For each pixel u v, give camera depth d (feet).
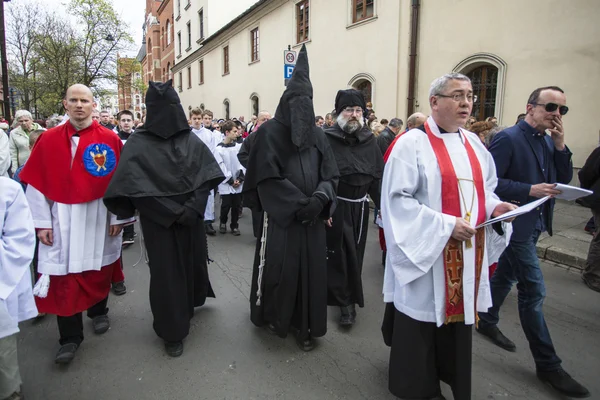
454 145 6.98
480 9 28.12
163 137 9.36
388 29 35.35
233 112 70.08
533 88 25.73
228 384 8.69
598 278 13.78
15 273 6.63
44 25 65.46
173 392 8.43
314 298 9.61
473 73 29.99
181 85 102.83
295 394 8.37
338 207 10.99
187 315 9.86
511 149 8.91
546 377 8.59
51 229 9.12
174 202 9.17
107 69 69.41
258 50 59.72
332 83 43.11
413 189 6.89
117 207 9.16
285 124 9.16
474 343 10.25
